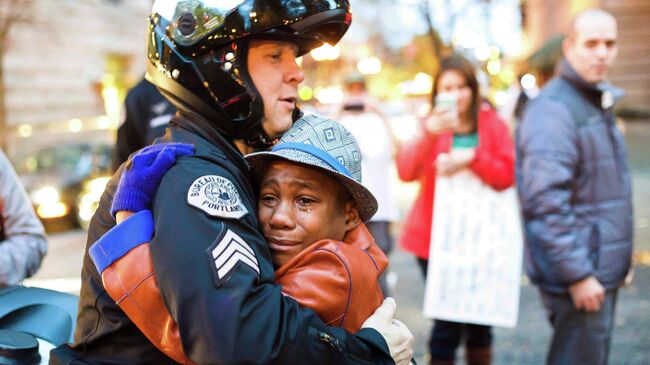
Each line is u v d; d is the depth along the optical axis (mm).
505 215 4090
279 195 1741
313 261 1674
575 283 3336
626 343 4926
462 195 4113
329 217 1745
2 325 2203
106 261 1582
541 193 3363
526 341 5133
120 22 24984
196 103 1785
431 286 4098
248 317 1500
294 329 1538
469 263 4078
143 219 1598
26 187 11641
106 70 23484
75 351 1736
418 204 4375
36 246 2719
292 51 1854
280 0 1738
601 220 3396
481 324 4281
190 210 1557
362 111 5781
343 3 1845
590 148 3385
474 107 4180
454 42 16250
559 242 3332
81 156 12438
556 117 3381
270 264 1646
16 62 19172
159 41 1804
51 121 20516
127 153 3502
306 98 14797
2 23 14523
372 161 5695
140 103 3406
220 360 1472
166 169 1639
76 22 22016
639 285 6254
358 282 1669
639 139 17266
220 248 1531
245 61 1782
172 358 1650
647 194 10719
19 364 1954
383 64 29906
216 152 1723
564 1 19125
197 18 1735
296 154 1703
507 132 4199
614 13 22391
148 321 1575
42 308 2295
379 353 1662
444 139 4211
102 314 1691
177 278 1503
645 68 22297
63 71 21281
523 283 6621
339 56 27062
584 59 3375
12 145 17500
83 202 11891
